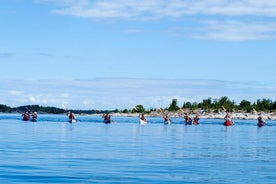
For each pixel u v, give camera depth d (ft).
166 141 204.95
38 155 132.67
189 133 286.66
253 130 353.72
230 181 92.02
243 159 132.87
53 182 87.20
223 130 343.67
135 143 187.73
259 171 106.73
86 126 368.07
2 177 91.61
